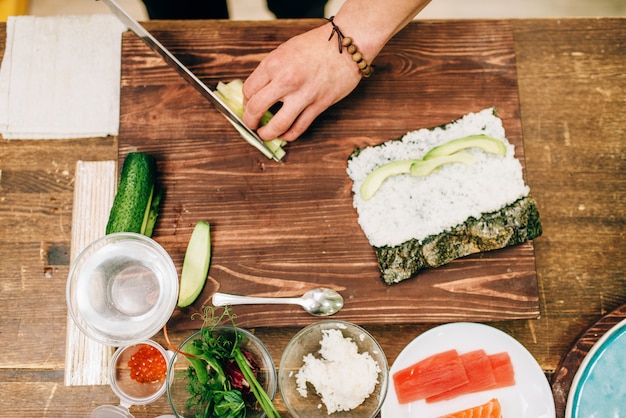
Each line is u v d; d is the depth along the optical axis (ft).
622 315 3.36
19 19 3.78
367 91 3.59
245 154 3.53
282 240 3.45
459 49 3.64
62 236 3.61
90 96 3.71
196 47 3.64
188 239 3.45
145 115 3.56
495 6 5.84
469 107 3.59
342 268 3.42
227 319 3.34
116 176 3.61
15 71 3.73
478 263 3.41
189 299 3.30
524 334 3.49
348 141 3.55
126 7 5.68
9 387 3.44
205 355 2.91
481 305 3.37
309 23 3.67
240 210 3.48
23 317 3.52
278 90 3.21
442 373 3.31
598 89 3.73
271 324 3.34
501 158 3.45
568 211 3.61
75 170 3.67
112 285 3.34
